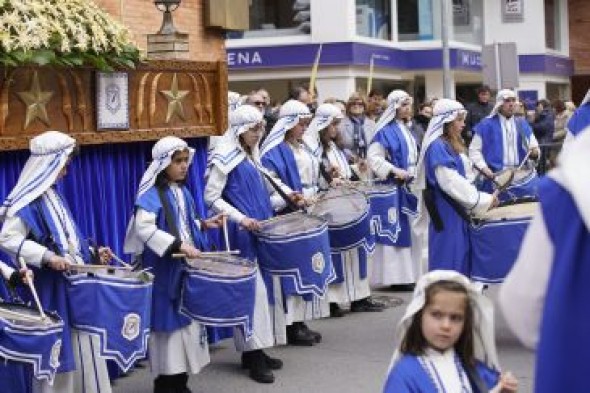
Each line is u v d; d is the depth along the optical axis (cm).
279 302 870
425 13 2573
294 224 841
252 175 830
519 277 276
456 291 425
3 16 719
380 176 1148
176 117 887
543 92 3136
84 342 662
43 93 745
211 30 1215
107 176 832
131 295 638
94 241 796
